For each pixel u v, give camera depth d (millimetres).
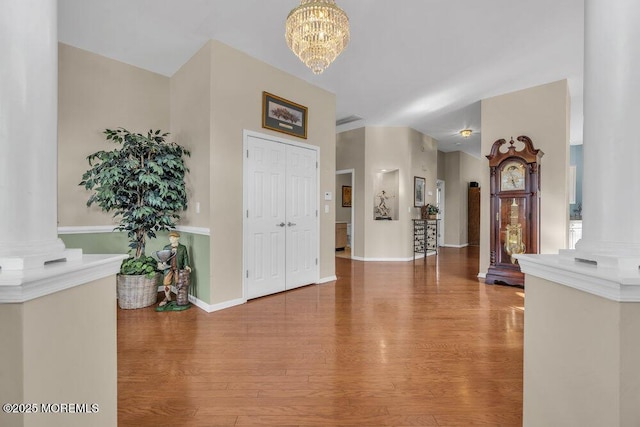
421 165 6672
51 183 1085
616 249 1037
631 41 1031
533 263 1255
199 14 2611
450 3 2453
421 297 3508
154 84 3646
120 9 2541
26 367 848
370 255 6227
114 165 2879
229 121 3125
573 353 1064
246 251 3301
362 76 3809
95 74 3273
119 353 2115
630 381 893
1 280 805
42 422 899
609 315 924
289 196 3770
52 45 1089
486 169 4445
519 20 2664
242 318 2811
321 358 2053
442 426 1408
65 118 3123
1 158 958
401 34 2887
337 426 1405
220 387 1711
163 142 3316
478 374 1858
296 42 2180
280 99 3621
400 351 2156
